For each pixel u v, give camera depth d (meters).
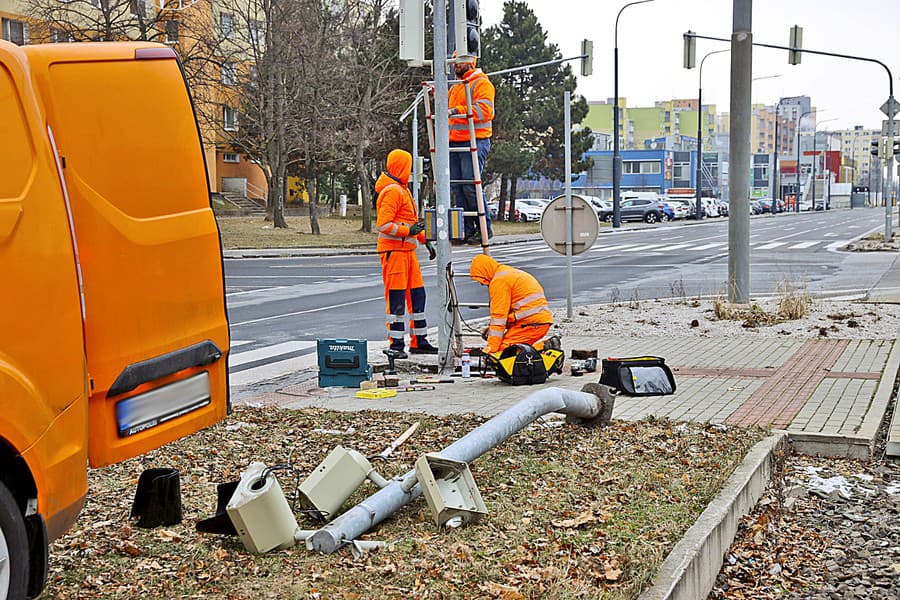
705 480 6.11
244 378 11.00
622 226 65.38
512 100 57.22
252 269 29.17
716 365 10.98
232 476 6.39
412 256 11.93
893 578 5.38
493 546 4.93
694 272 25.84
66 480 3.97
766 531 5.98
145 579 4.52
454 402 9.12
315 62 41.97
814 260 29.16
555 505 5.61
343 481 5.37
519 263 30.09
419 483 5.31
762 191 155.00
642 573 4.43
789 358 11.34
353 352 10.02
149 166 4.68
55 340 3.92
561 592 4.25
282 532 4.87
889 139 34.66
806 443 7.65
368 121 44.28
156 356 4.67
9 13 40.97
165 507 5.32
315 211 46.25
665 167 127.12
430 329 15.43
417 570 4.58
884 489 6.86
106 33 36.16
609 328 14.24
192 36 41.53
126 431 4.52
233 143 52.47
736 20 15.88
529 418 6.44
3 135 3.82
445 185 10.75
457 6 10.78
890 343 12.27
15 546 3.64
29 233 3.82
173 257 4.78
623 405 8.75
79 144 4.32
